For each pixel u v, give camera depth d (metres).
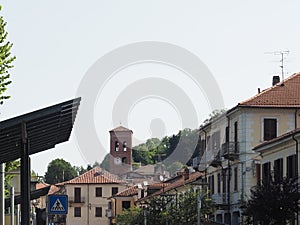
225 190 66.12
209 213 64.00
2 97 34.81
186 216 63.44
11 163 43.00
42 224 35.00
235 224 64.19
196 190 65.88
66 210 29.42
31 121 19.05
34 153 29.97
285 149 52.00
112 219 100.56
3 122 17.47
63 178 130.88
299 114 63.16
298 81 65.88
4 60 34.56
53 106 17.66
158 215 66.75
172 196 67.50
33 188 46.75
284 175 51.84
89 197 106.19
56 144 28.55
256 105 62.97
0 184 32.12
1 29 34.38
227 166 65.50
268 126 63.22
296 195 46.25
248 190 62.59
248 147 63.03
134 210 82.94
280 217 46.47
